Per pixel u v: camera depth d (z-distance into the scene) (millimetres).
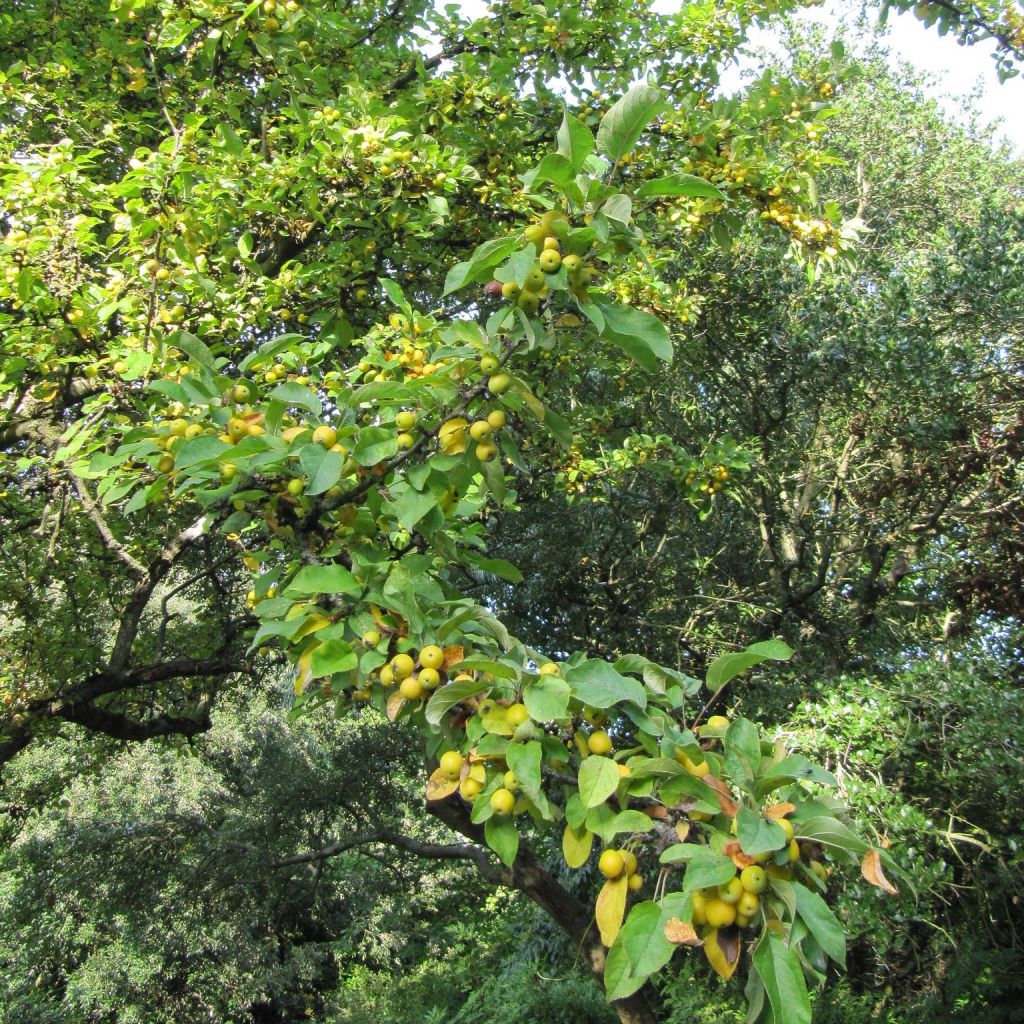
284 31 3535
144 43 4215
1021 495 7156
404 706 1829
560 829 7293
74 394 3980
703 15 4824
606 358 5457
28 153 4133
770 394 9242
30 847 10555
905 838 4543
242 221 3902
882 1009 5844
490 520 6562
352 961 14305
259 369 2660
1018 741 4992
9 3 5008
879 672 8289
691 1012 6000
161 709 7059
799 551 9078
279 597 2031
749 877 1377
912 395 7316
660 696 1830
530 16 4727
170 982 12578
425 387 1931
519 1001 7902
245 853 10539
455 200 4918
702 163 4113
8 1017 11016
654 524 9289
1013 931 5316
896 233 12078
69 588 5832
